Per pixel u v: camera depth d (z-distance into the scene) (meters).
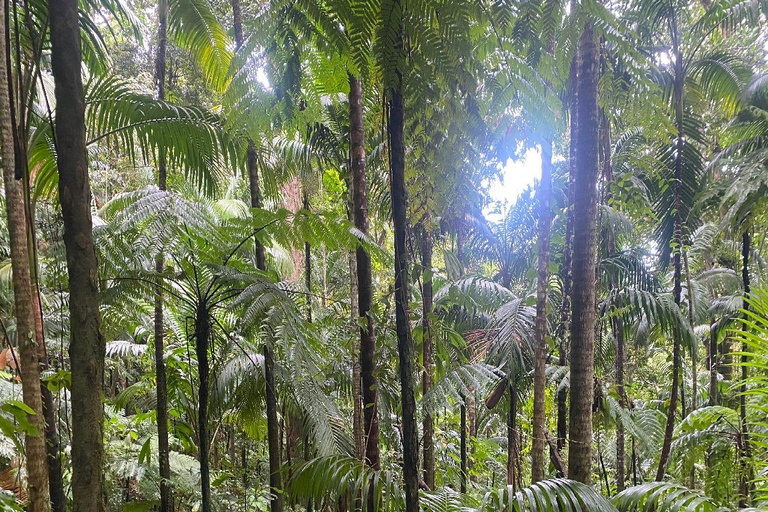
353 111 2.80
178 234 2.42
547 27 1.47
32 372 1.92
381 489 2.23
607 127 3.09
